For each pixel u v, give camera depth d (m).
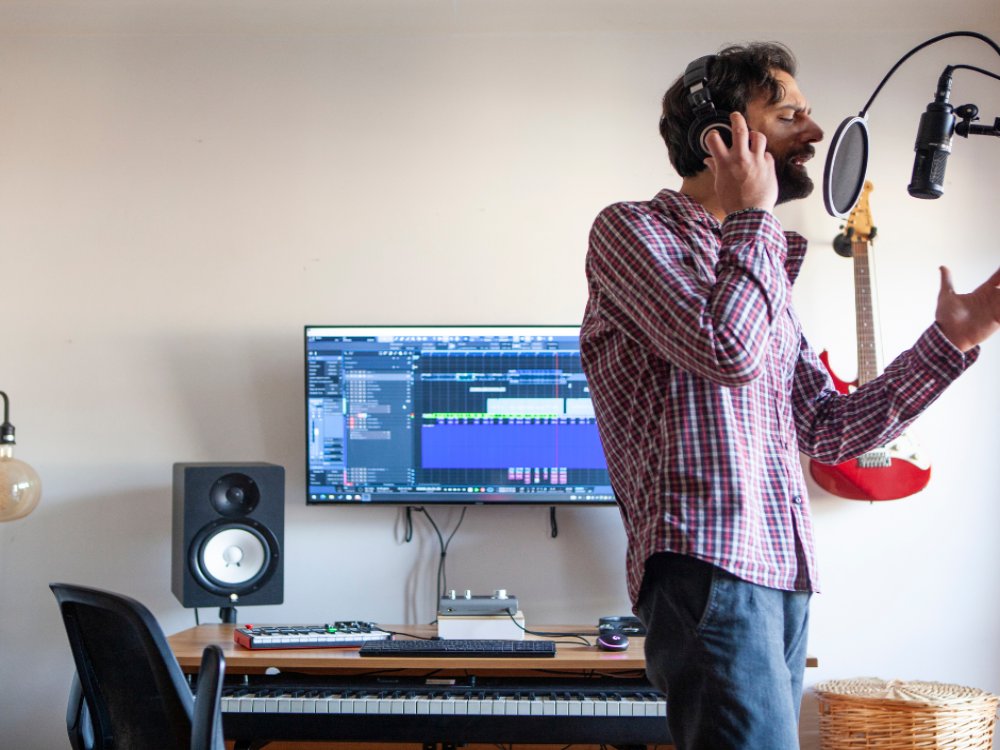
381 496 3.17
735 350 1.09
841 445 1.38
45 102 3.37
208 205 3.34
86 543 3.26
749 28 3.34
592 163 3.33
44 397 3.30
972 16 3.30
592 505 3.17
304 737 2.47
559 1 3.20
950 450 3.28
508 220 3.32
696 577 1.15
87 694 1.89
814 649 3.24
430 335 3.18
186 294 3.32
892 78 3.36
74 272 3.33
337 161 3.35
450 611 2.81
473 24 3.32
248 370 3.29
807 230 3.32
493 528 3.25
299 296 3.31
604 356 1.28
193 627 3.10
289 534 3.26
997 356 3.29
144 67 3.38
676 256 1.21
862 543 3.26
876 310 3.31
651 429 1.21
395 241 3.32
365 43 3.38
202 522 2.88
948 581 3.25
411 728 2.47
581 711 2.45
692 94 1.33
